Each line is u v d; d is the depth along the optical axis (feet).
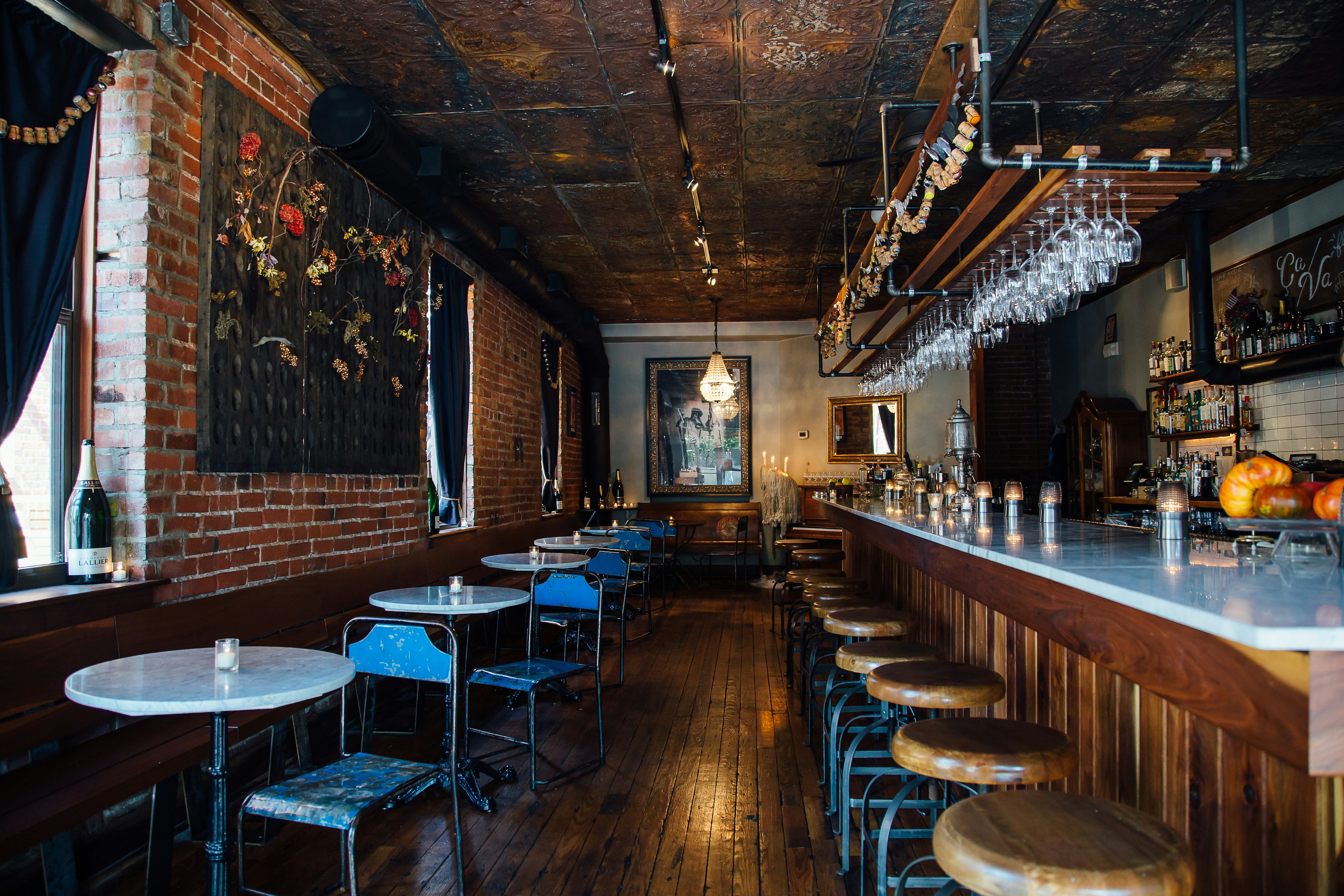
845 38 12.17
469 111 14.62
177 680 6.68
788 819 10.59
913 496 19.58
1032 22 10.94
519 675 11.92
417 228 17.43
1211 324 19.83
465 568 19.58
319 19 11.57
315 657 7.66
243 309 11.16
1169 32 11.86
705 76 13.35
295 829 10.30
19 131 7.98
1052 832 4.62
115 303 9.52
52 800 6.86
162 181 9.75
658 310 32.94
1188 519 8.16
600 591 13.00
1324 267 17.87
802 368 35.22
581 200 19.52
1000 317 13.23
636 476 36.73
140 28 9.42
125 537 9.40
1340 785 4.70
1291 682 3.97
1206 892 5.97
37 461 9.08
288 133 12.32
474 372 21.95
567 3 11.18
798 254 24.54
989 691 7.38
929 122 13.24
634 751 13.30
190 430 10.21
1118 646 5.71
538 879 8.96
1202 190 18.66
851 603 14.06
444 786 11.44
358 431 14.53
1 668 7.29
